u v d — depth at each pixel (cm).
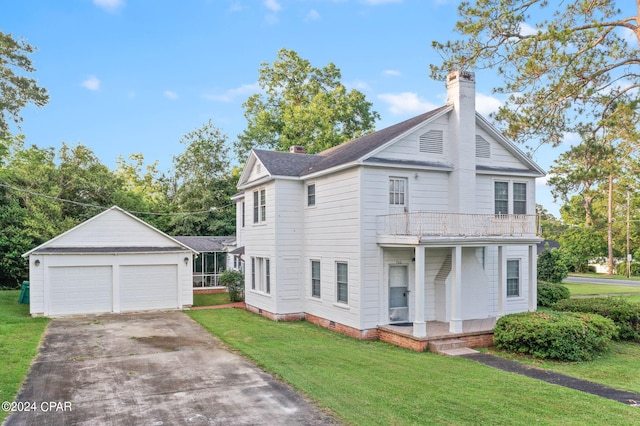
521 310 1755
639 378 1024
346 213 1536
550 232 5444
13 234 2922
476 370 1068
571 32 1444
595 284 3556
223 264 3022
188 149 4347
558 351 1171
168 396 903
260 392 920
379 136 1769
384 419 755
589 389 930
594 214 4991
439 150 1579
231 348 1330
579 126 1559
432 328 1422
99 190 3822
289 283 1828
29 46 2884
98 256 2042
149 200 5116
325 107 3762
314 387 934
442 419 754
